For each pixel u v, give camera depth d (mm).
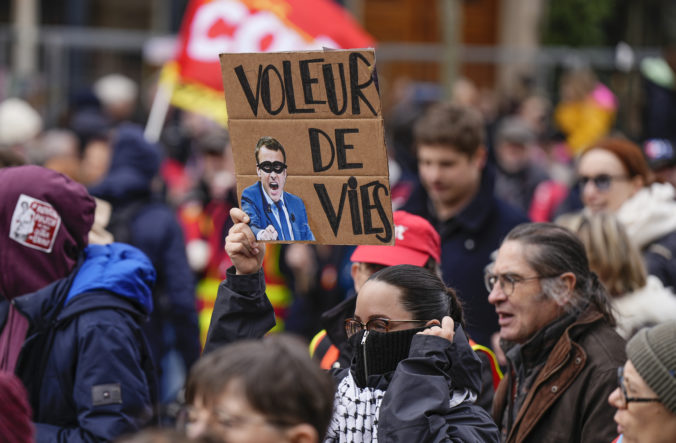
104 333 5984
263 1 13273
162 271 10430
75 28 26375
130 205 10500
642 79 19625
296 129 5375
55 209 6312
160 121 15047
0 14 26266
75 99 18828
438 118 9156
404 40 29453
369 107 5215
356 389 5547
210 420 3816
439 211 9430
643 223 8898
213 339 5590
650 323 7227
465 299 8859
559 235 6289
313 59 5266
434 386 5160
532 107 19984
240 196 5551
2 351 6352
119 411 5887
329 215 5398
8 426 4383
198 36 13461
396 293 5516
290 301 12516
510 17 29578
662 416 4699
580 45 29484
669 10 31078
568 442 5922
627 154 9555
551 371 6000
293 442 3863
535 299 6188
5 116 15789
